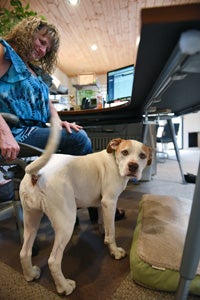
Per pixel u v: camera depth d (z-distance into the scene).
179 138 5.41
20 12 1.54
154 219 0.93
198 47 0.34
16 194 0.97
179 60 0.41
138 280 0.69
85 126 2.00
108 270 0.78
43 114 1.13
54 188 0.65
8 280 0.73
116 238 1.00
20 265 0.82
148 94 0.91
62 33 3.60
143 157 0.81
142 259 0.70
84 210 1.37
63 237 0.66
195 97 1.08
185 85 0.75
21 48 1.07
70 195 0.70
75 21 3.24
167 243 0.76
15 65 0.95
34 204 0.66
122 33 3.66
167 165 2.89
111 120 1.83
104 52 4.49
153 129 2.03
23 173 0.91
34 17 1.11
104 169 0.81
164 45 0.39
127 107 1.37
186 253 0.51
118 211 1.21
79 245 0.95
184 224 0.89
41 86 1.12
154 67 0.53
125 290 0.68
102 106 2.15
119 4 2.84
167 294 0.66
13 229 1.14
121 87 2.07
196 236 0.49
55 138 0.63
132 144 0.80
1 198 1.30
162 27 0.33
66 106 2.41
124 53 4.56
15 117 0.83
